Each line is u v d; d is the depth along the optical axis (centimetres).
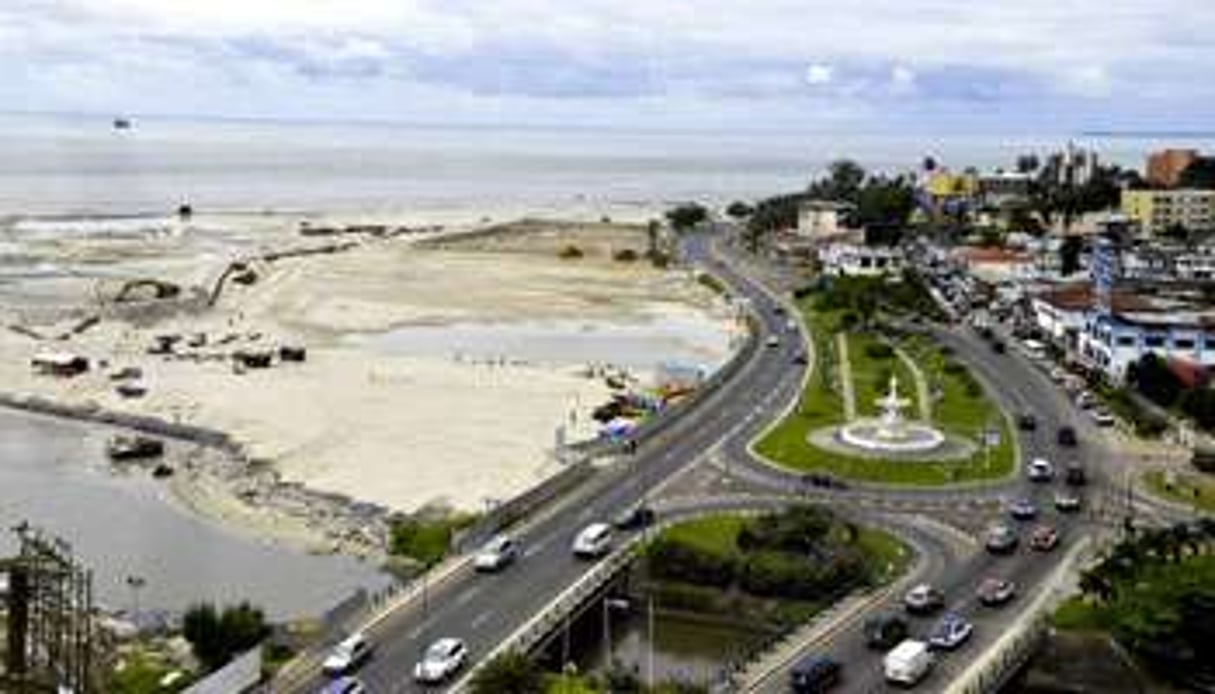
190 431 18012
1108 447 16200
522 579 11344
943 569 11775
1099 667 9644
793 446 15825
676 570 11838
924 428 16475
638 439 16225
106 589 12444
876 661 9681
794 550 12138
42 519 14588
